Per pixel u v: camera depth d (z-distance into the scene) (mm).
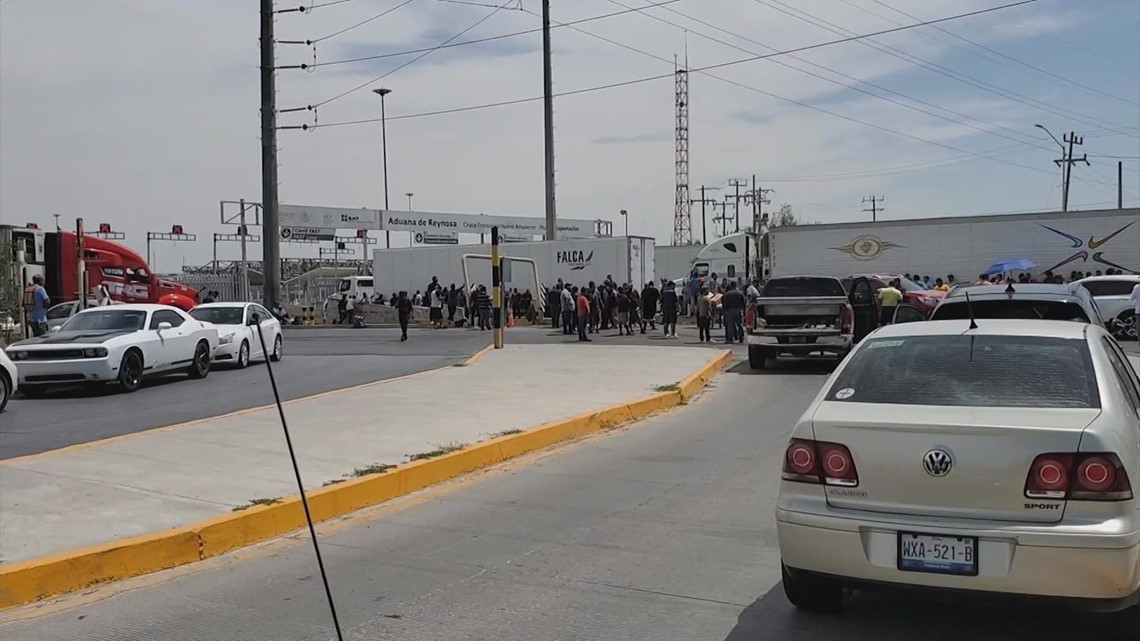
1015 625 5133
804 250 35688
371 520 7734
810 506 4781
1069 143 63875
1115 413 4574
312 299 63031
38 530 6711
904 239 34281
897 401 4930
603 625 5273
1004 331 5449
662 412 13891
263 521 7219
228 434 10672
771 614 5406
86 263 31031
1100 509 4238
